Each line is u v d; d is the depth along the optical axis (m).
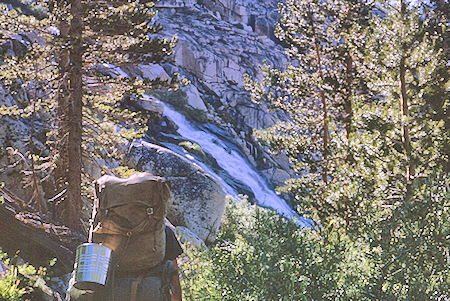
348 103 22.08
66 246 11.88
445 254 7.12
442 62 16.12
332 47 22.67
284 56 68.38
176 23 63.09
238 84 61.41
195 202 21.89
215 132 52.03
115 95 16.17
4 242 10.60
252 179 48.19
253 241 7.44
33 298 6.84
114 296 3.84
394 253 6.90
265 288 6.48
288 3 23.45
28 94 17.20
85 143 15.86
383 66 16.03
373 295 6.41
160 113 37.81
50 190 15.70
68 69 13.84
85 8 14.73
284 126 25.56
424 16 18.00
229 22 69.12
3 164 14.66
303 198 19.34
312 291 6.45
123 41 15.87
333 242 7.12
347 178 15.02
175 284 4.18
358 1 22.23
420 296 6.17
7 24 14.16
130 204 3.96
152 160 22.23
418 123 15.48
